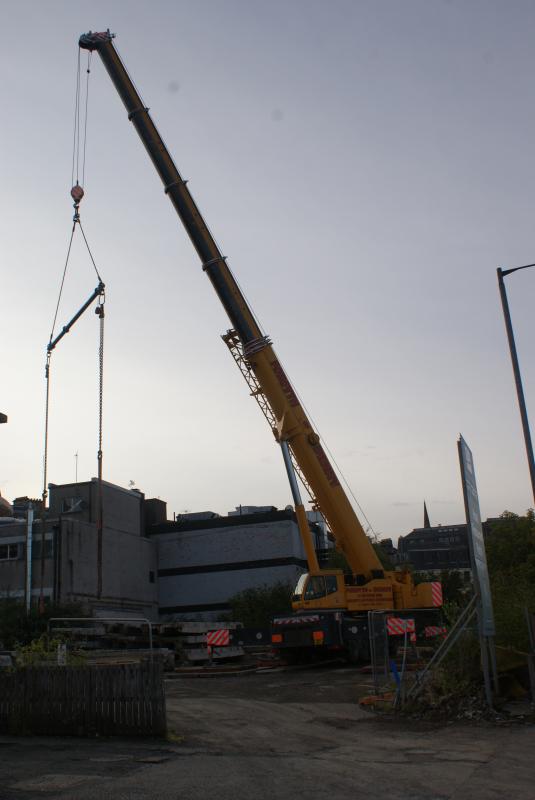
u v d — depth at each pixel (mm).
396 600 28922
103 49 30391
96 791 8109
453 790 8203
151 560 55219
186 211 29703
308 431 28844
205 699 18172
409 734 12531
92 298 28125
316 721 14195
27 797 7832
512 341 20312
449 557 115188
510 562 41406
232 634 33156
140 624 31109
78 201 28078
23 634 32250
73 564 45906
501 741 11398
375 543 43594
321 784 8555
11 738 12164
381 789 8289
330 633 27578
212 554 55125
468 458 15656
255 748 11305
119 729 12172
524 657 15164
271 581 53344
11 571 46469
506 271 20703
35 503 62094
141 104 30375
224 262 29625
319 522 56625
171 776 8969
